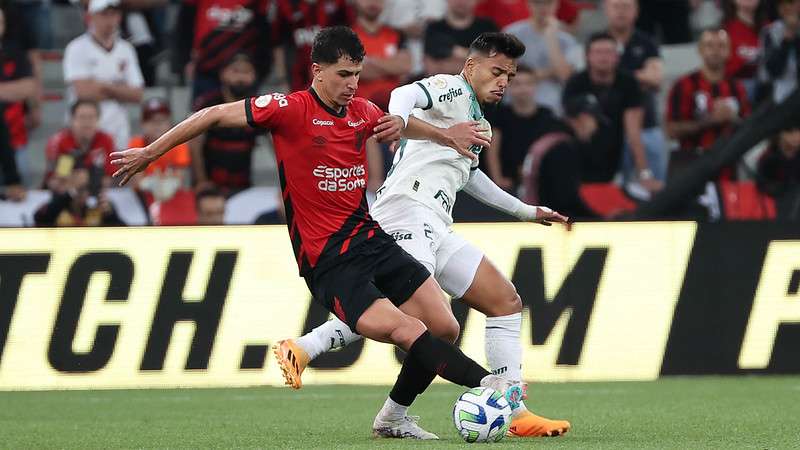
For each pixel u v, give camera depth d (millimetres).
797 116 39656
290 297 32594
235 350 32406
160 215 38312
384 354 33125
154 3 44375
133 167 17500
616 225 33656
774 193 40031
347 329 20094
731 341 34125
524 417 20328
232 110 18000
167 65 46281
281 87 42625
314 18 40906
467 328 32781
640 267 33750
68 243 32125
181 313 32312
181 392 31531
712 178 39781
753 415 24984
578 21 47500
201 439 21266
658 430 21828
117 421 25078
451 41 40125
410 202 20766
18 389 31875
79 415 26484
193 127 17750
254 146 40062
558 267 33250
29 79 41344
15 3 42625
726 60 42812
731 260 34188
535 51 42688
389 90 40750
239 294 32500
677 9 46812
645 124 41156
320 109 18438
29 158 44656
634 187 41031
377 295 18359
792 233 34469
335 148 18500
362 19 40812
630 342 33594
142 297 32250
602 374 33406
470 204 36188
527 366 33094
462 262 20828
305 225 18750
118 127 41406
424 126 19359
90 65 40875
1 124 39219
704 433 21219
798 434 21016
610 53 40188
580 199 39562
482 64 20594
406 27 43000
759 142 39750
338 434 21672
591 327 33406
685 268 33969
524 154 39750
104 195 38188
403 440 20062
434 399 29438
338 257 18578
